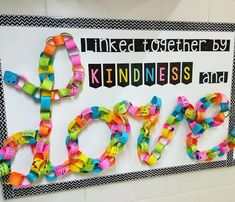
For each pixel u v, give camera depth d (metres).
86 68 0.64
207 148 0.77
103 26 0.64
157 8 0.67
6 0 0.57
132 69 0.67
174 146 0.75
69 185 0.68
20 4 0.58
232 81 0.76
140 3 0.66
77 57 0.62
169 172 0.76
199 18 0.71
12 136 0.61
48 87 0.59
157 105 0.69
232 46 0.74
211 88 0.75
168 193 0.78
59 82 0.63
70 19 0.61
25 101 0.61
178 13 0.69
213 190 0.82
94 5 0.63
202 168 0.79
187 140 0.75
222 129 0.78
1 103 0.60
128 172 0.72
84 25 0.62
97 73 0.65
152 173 0.74
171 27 0.68
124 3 0.65
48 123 0.63
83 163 0.65
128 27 0.65
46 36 0.60
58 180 0.67
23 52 0.60
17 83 0.60
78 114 0.65
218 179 0.82
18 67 0.60
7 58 0.59
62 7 0.61
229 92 0.76
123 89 0.68
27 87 0.59
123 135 0.65
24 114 0.62
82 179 0.69
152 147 0.72
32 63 0.60
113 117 0.66
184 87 0.72
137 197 0.75
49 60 0.60
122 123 0.65
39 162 0.60
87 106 0.66
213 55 0.73
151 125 0.70
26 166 0.64
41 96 0.60
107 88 0.66
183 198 0.80
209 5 0.71
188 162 0.77
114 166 0.71
